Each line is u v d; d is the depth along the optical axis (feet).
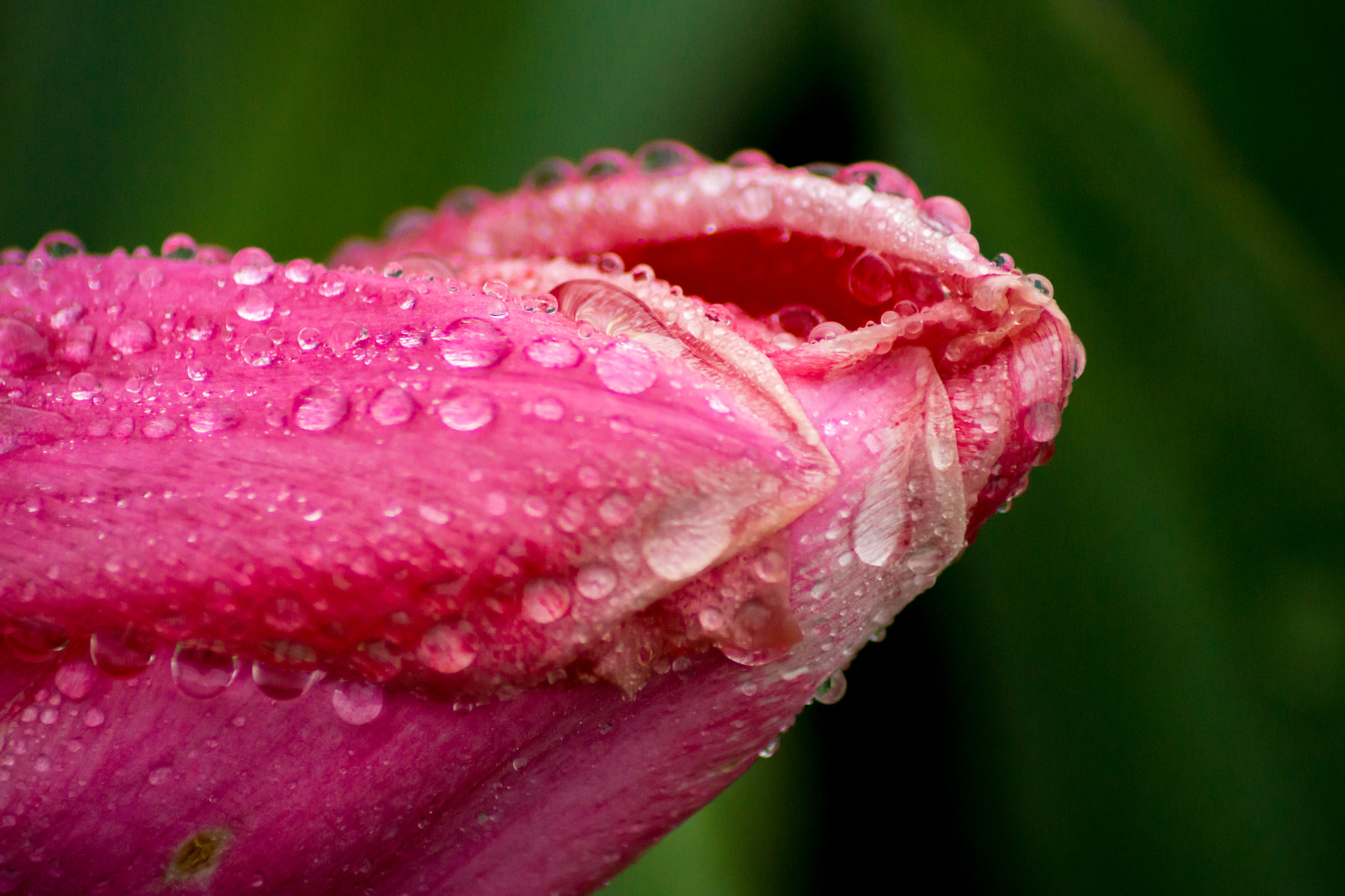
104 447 0.45
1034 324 0.45
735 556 0.44
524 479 0.44
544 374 0.44
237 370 0.45
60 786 0.44
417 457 0.44
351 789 0.45
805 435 0.44
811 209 0.48
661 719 0.45
